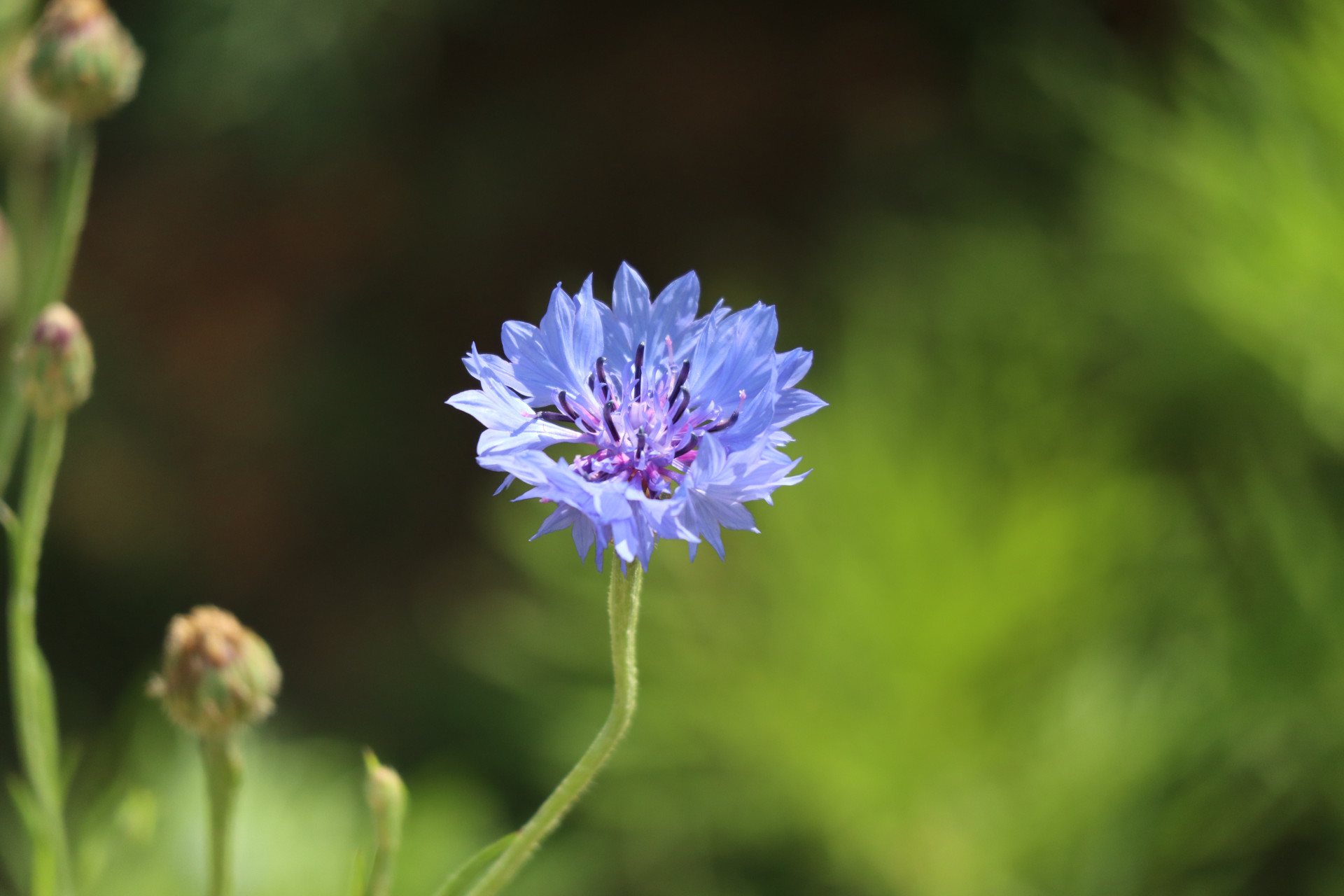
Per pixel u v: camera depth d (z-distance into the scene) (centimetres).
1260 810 63
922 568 63
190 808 61
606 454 49
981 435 67
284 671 126
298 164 120
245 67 106
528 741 81
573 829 79
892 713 63
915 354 73
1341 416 63
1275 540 63
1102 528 64
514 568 117
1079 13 84
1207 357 66
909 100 118
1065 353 70
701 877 70
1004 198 85
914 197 106
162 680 50
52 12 54
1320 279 63
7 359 55
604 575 70
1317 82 63
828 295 97
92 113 54
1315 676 63
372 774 49
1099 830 63
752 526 48
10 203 58
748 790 65
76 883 52
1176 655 64
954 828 64
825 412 70
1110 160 73
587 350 50
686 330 50
